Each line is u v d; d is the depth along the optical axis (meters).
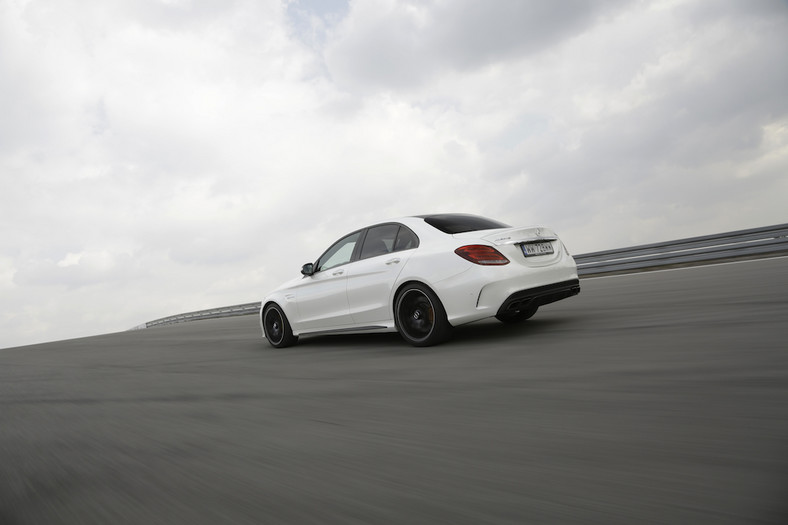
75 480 2.00
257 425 2.56
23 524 1.65
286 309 5.76
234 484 1.79
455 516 1.40
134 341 10.01
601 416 2.09
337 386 3.34
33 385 4.90
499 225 4.62
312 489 1.68
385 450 1.99
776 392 2.11
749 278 6.10
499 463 1.73
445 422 2.27
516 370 3.14
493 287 3.99
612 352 3.28
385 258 4.70
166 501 1.70
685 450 1.64
